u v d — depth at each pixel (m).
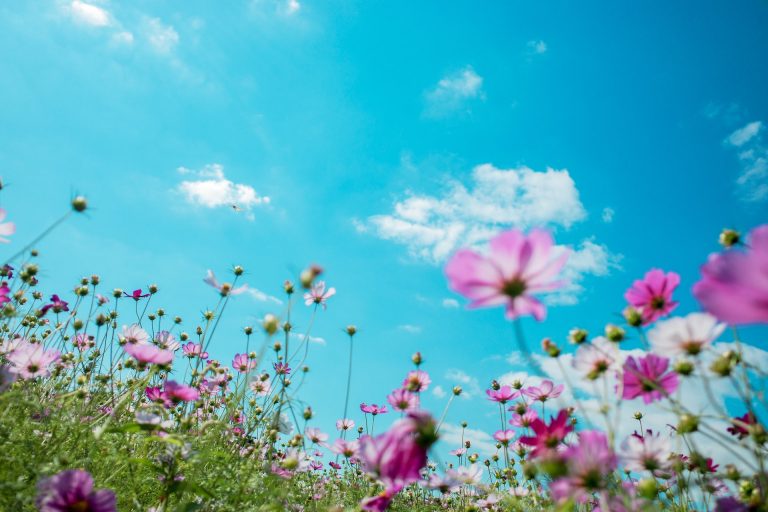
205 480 1.01
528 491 1.03
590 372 0.71
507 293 0.58
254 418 1.29
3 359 1.10
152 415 0.94
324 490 1.40
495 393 1.24
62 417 0.99
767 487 0.56
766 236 0.39
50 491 0.74
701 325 0.63
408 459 0.63
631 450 0.69
